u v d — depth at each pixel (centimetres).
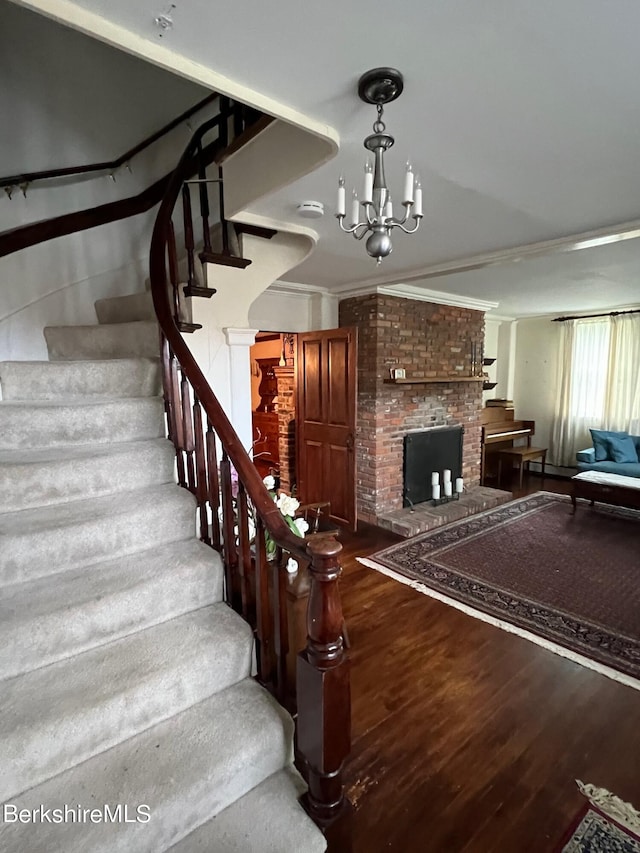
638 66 117
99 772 118
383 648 247
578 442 623
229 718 136
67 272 290
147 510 174
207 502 187
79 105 287
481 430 565
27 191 270
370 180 135
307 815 125
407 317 460
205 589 166
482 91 128
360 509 471
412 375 468
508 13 99
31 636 130
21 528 153
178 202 317
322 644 121
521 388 688
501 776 167
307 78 123
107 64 295
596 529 432
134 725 128
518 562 359
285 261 256
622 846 141
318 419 449
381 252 147
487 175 183
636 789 161
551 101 133
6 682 128
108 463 184
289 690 145
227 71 119
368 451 457
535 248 286
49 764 115
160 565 163
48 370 212
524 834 145
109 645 144
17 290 270
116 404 201
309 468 467
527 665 232
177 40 108
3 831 104
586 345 604
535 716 197
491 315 636
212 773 119
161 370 216
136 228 318
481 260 316
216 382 239
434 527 439
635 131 149
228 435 158
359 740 184
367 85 124
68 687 126
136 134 313
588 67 117
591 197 205
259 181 196
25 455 182
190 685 138
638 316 548
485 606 291
